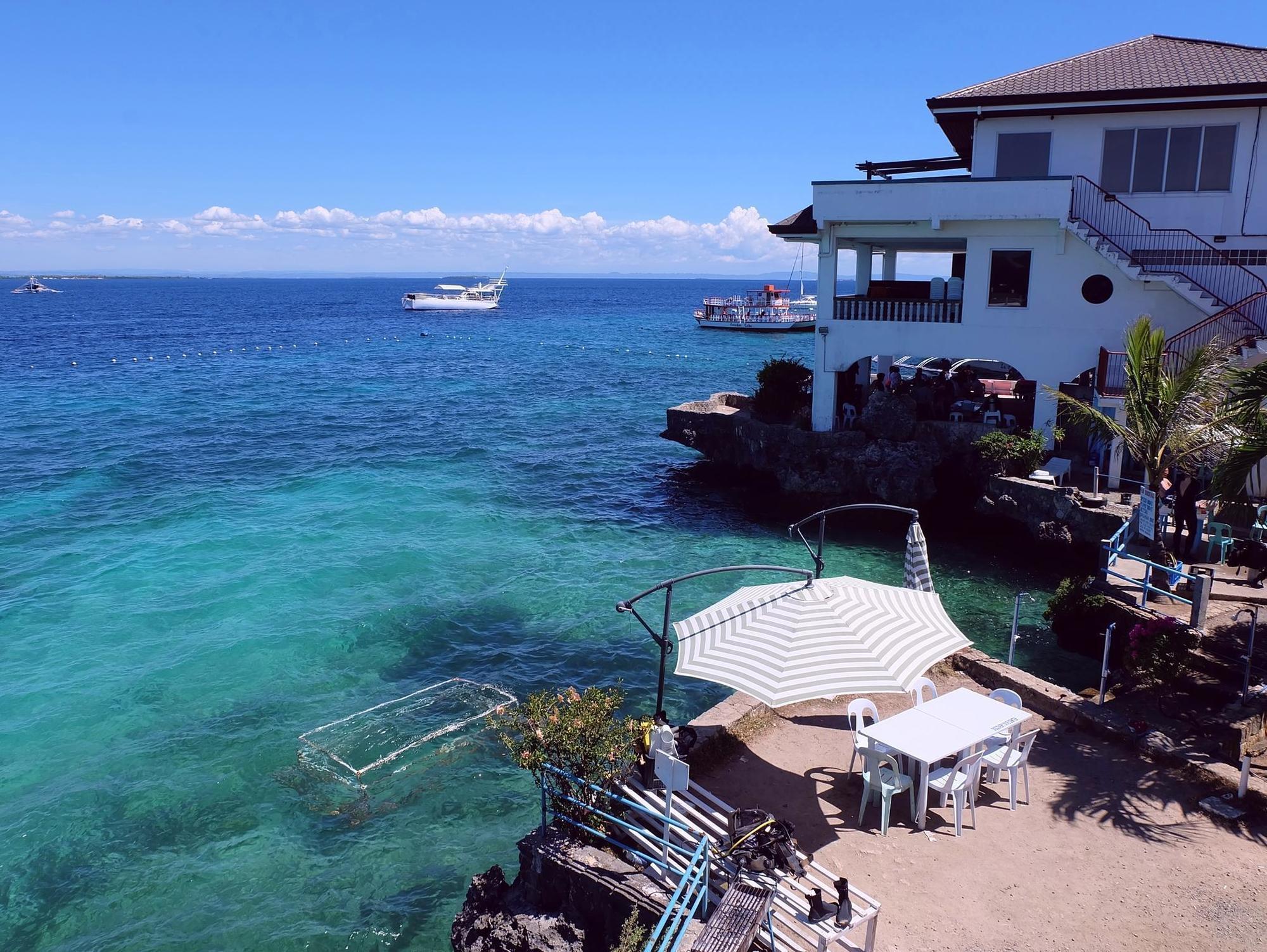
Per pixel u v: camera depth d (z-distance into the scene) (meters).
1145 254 26.91
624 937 8.31
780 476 31.70
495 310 198.75
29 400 58.25
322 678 19.12
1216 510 19.62
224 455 41.53
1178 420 17.95
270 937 11.73
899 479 28.45
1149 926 8.88
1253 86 24.94
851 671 9.84
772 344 105.62
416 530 29.81
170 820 14.25
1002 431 27.09
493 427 49.19
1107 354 25.25
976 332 28.80
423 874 12.91
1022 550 26.52
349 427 49.00
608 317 172.88
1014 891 9.39
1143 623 14.62
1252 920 8.95
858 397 34.25
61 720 17.38
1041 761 11.94
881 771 10.59
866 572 25.19
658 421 51.28
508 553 27.44
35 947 11.75
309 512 32.03
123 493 34.72
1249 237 26.42
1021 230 27.62
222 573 25.55
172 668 19.58
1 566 26.17
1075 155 27.69
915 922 8.91
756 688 9.69
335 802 14.60
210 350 97.00
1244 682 12.85
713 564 26.36
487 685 18.77
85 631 21.53
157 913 12.26
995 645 19.77
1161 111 26.56
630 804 9.66
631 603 10.55
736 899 8.49
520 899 10.13
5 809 14.59
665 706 18.22
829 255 30.22
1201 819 10.63
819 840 10.23
